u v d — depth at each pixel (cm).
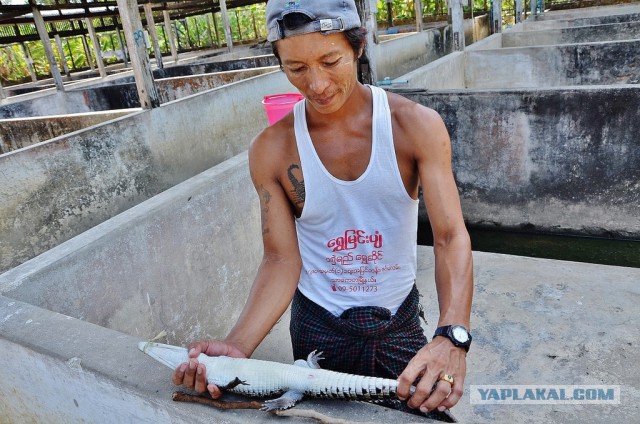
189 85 794
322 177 130
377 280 139
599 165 434
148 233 252
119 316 239
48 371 151
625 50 637
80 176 442
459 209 130
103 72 1138
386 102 128
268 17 115
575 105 424
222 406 119
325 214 134
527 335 284
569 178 450
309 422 112
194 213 279
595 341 273
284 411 114
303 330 145
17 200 394
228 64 1020
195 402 122
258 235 334
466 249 127
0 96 850
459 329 115
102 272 230
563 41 898
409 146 127
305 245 143
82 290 221
